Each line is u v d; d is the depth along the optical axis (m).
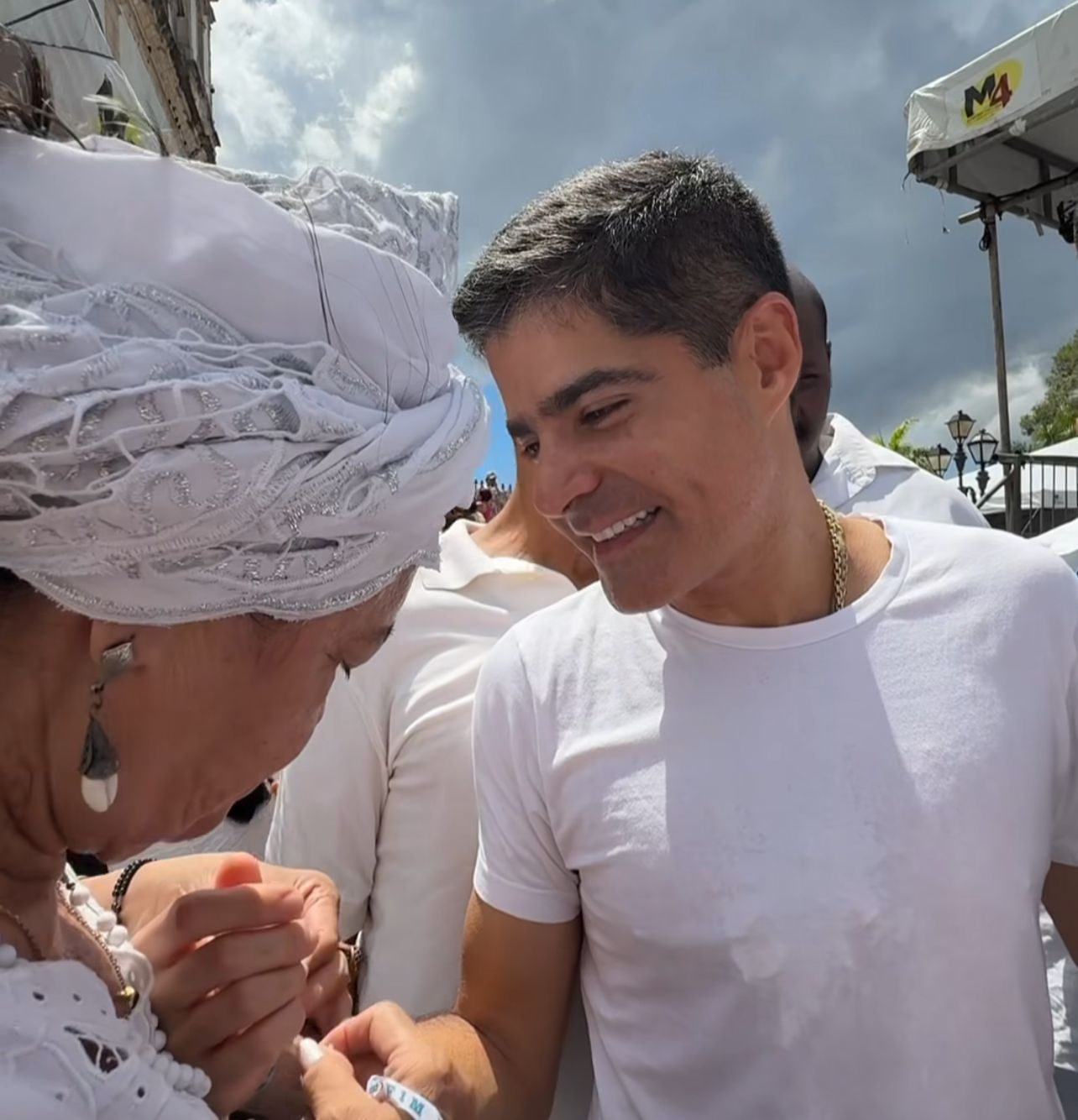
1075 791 1.20
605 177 1.12
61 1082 0.62
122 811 0.71
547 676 1.27
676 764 1.15
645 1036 1.16
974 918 1.07
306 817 1.56
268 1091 1.08
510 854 1.26
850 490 2.25
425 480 0.76
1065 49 4.30
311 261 0.72
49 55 0.70
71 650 0.68
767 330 1.14
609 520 1.11
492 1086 1.15
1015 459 6.15
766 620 1.21
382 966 1.51
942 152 5.16
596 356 1.06
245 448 0.65
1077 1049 1.64
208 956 0.86
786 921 1.07
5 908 0.71
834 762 1.11
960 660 1.15
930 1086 1.04
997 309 5.96
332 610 0.74
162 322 0.66
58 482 0.61
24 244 0.65
